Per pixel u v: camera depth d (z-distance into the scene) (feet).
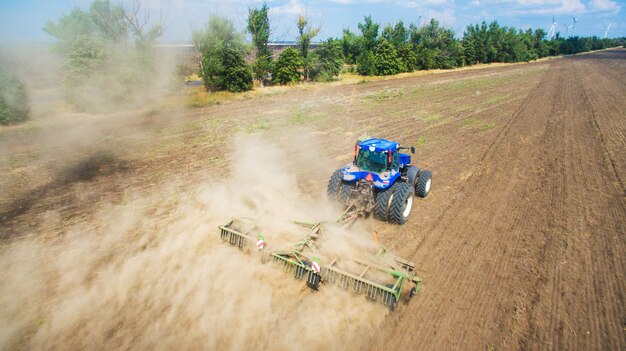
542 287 20.48
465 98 93.20
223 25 102.01
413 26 192.54
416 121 65.05
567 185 35.86
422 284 20.45
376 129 58.75
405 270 20.01
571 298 19.62
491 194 33.45
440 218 28.55
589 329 17.48
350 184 27.22
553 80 134.92
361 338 16.46
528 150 47.62
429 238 25.49
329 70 130.00
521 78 143.54
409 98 93.71
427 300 19.20
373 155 26.37
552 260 23.16
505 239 25.61
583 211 30.19
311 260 19.40
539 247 24.66
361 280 17.99
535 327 17.53
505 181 36.73
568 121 65.36
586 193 33.94
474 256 23.43
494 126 61.31
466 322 17.70
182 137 53.36
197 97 88.84
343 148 47.83
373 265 19.13
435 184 35.78
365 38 168.55
